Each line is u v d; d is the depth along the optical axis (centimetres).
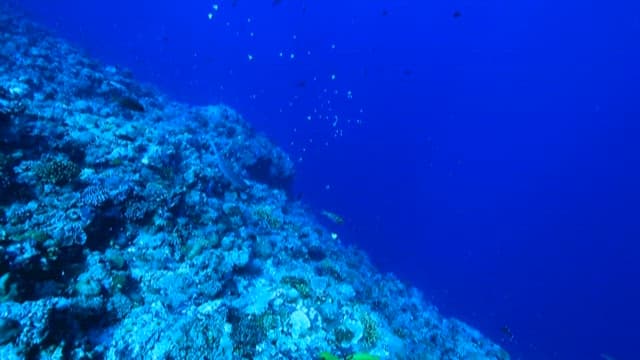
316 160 4866
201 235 734
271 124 5069
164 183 766
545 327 3731
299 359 593
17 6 3291
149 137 904
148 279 616
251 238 849
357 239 3347
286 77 7550
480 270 4569
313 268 907
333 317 691
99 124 859
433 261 4059
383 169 5541
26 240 521
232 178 1022
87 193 641
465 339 1191
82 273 560
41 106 841
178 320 552
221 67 6600
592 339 4006
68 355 453
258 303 666
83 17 5962
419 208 5100
